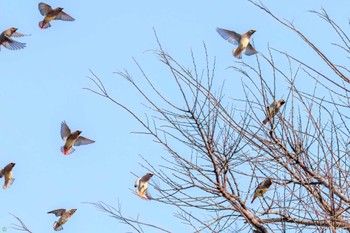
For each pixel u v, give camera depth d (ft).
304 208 44.42
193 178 45.88
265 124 46.11
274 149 45.60
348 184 44.45
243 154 45.85
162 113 45.62
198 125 45.52
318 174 45.01
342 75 43.19
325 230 43.37
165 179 46.16
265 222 45.88
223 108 45.70
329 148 44.62
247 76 45.98
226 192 45.60
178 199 45.98
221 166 45.80
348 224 43.34
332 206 43.86
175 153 45.85
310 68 44.68
